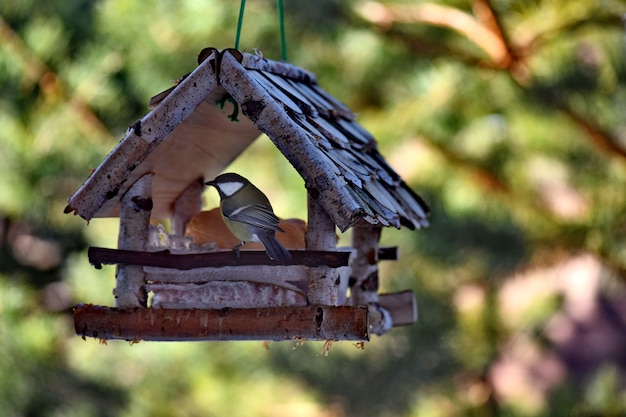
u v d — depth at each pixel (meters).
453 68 13.62
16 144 15.06
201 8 13.67
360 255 8.35
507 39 12.66
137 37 14.28
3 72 14.37
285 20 13.48
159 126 6.75
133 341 6.99
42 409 16.05
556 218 14.21
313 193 6.43
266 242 6.78
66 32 15.16
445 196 14.45
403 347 16.88
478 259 14.78
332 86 14.52
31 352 15.62
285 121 6.50
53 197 16.84
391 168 8.52
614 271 14.21
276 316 6.75
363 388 17.09
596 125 13.69
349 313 6.62
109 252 6.88
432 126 14.05
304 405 17.28
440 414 16.52
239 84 6.59
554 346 18.42
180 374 17.25
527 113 13.91
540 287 16.95
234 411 16.88
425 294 16.02
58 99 14.83
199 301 6.95
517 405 15.93
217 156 8.49
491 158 14.56
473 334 16.53
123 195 7.04
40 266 19.48
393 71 14.52
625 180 14.17
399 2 13.46
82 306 6.94
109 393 17.27
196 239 7.59
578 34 12.80
